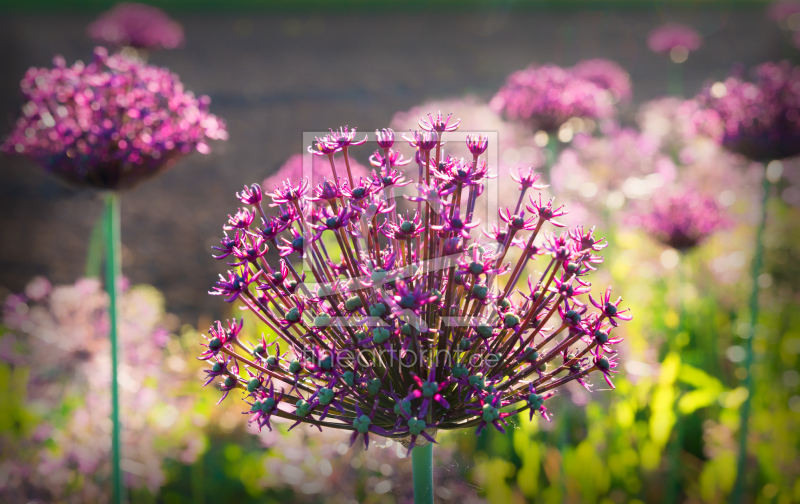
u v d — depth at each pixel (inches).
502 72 563.2
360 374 58.8
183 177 349.4
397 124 201.3
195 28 773.9
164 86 106.3
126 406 131.4
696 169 191.0
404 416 56.6
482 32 780.0
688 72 546.6
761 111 137.1
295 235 59.9
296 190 59.6
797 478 141.1
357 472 119.8
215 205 315.9
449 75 557.0
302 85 527.8
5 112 385.7
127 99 103.8
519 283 134.8
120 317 139.6
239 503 139.4
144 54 301.7
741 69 153.4
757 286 142.2
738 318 187.2
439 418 60.7
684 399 140.6
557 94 178.2
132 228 293.7
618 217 181.3
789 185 237.0
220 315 215.8
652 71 559.2
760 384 165.0
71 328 136.0
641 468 149.3
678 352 148.0
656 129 233.6
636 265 177.2
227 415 149.9
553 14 911.0
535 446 139.9
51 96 103.6
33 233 289.1
